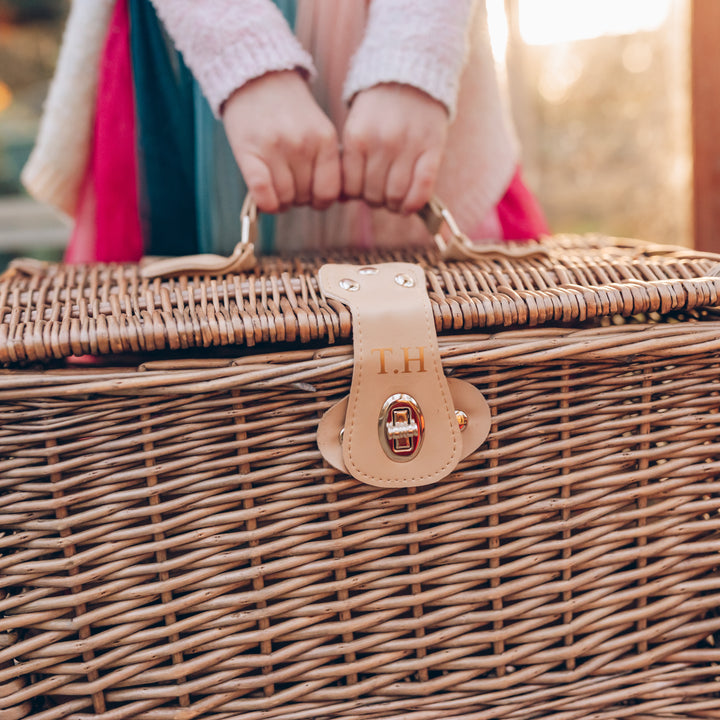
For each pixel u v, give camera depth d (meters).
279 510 0.49
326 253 0.69
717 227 0.88
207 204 0.72
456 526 0.51
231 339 0.46
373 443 0.48
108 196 0.73
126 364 0.52
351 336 0.48
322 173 0.61
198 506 0.48
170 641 0.49
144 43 0.70
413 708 0.51
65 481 0.46
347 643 0.50
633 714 0.54
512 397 0.50
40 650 0.47
